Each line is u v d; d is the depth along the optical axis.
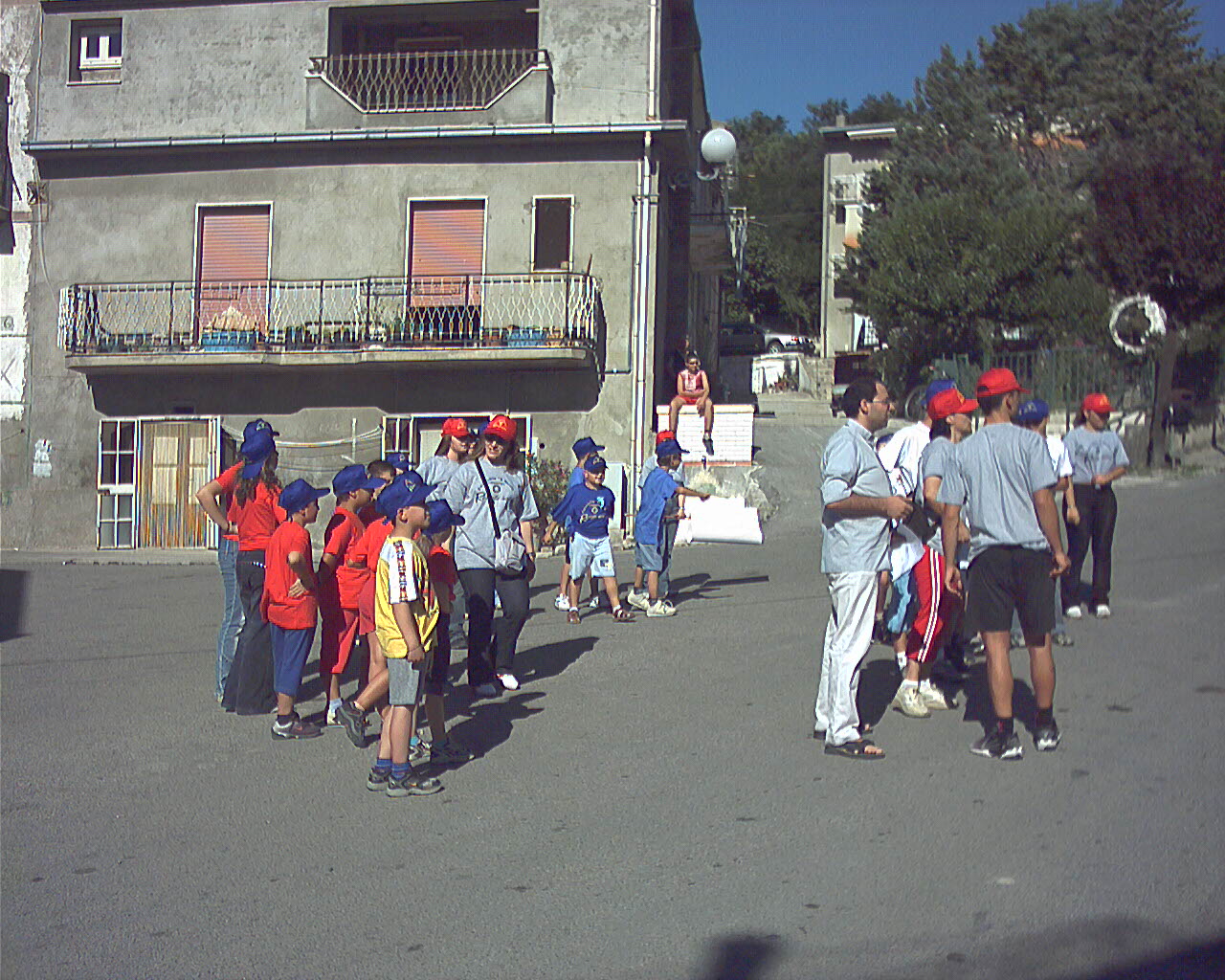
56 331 23.14
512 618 8.90
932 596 7.61
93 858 5.88
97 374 22.91
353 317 21.98
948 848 5.52
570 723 7.99
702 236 26.05
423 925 5.00
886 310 28.86
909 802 6.12
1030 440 6.64
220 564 8.98
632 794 6.50
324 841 6.02
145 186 22.94
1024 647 9.23
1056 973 4.35
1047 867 5.25
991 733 6.82
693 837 5.83
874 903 4.99
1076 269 28.11
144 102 23.09
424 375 21.92
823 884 5.20
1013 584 6.68
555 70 21.94
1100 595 10.21
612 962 4.61
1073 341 26.67
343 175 22.25
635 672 9.34
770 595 12.48
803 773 6.68
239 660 8.70
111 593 15.54
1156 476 19.23
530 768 7.05
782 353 47.75
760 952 4.62
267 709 8.74
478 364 21.33
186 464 22.70
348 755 7.56
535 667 9.66
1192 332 23.30
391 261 22.05
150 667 10.44
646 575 12.14
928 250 27.91
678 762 7.03
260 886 5.48
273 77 22.81
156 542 22.78
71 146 22.69
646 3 21.86
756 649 9.93
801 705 8.14
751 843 5.71
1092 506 10.12
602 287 21.48
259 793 6.82
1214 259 19.75
